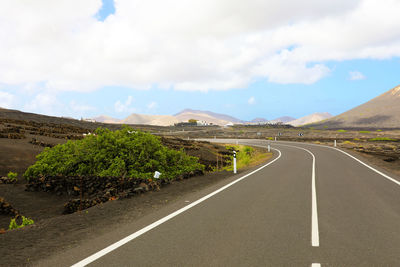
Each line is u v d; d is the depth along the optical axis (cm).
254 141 5550
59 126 3838
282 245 420
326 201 738
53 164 1283
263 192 876
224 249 405
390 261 360
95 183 1088
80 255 393
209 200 762
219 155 3175
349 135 7706
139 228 518
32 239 467
